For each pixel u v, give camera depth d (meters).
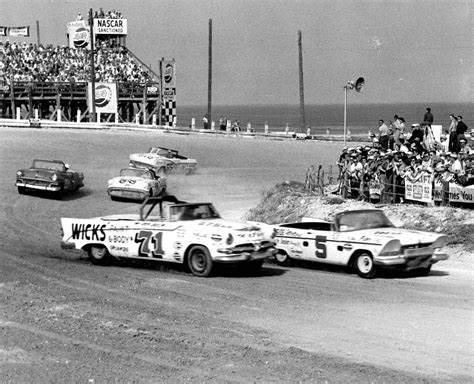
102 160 43.38
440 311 12.59
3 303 12.88
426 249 15.84
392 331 11.27
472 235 19.75
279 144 57.03
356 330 11.33
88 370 9.34
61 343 10.48
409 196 23.69
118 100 69.62
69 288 14.29
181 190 35.22
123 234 16.98
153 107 74.38
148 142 52.41
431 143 28.88
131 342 10.55
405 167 24.16
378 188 24.62
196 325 11.52
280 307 12.84
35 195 31.36
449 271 17.05
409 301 13.41
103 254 17.45
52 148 46.53
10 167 38.62
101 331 11.09
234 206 31.52
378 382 8.95
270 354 10.03
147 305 12.85
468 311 12.59
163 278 15.59
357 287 14.80
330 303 13.20
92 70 63.78
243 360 9.77
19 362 9.64
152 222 16.73
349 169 26.55
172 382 8.92
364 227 16.77
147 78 72.50
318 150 53.75
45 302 12.97
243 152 50.91
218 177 39.56
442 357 9.98
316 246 16.88
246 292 14.13
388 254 15.55
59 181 30.52
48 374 9.19
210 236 15.72
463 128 27.22
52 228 24.77
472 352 10.20
